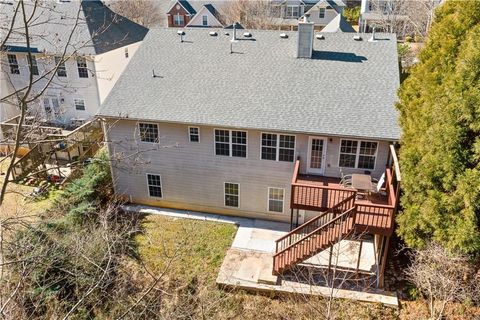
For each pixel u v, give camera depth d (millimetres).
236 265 13453
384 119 13930
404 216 11188
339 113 14320
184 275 12977
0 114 24344
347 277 12641
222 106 15188
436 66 12039
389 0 48750
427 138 10680
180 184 16531
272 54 16891
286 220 16016
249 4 49281
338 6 53344
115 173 16812
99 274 10984
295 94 15188
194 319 10398
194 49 17734
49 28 24328
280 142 14727
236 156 15391
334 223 12094
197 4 52906
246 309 11977
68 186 16562
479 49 9656
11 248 8820
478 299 10508
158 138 15836
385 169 14055
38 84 24531
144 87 16359
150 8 52000
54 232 11281
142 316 10945
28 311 9742
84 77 24172
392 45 16500
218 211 16672
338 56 16359
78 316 10336
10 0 22484
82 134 20656
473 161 9781
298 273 13000
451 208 9898
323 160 14750
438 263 10242
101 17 26078
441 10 13094
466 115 9609
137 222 14727
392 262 13156
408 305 11555
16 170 18438
